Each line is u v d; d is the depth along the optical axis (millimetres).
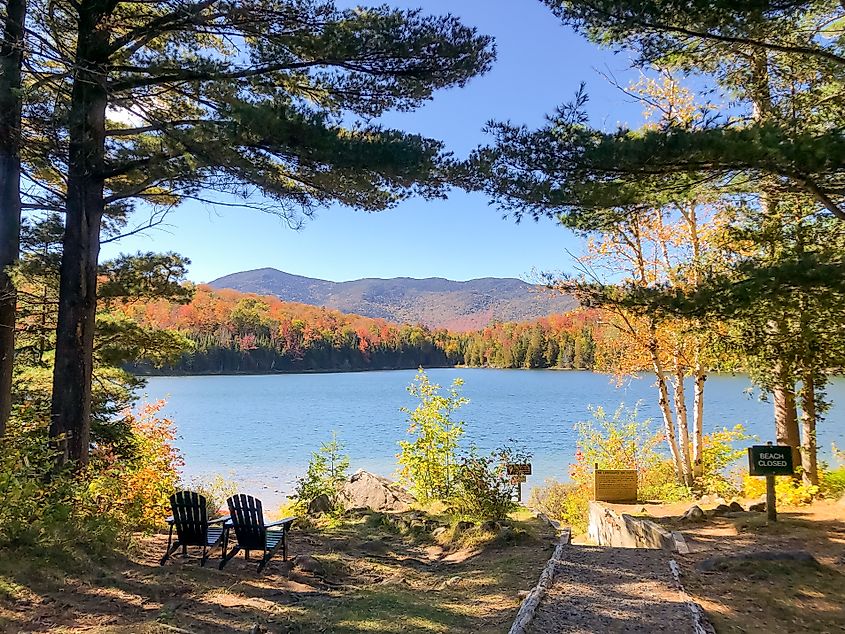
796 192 7000
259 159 7828
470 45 8102
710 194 7543
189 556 6754
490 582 6316
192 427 38688
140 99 8555
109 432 10477
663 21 6395
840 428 29531
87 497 7109
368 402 55375
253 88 7922
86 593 4957
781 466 8289
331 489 11570
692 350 13828
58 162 9297
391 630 4715
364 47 7883
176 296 10594
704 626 4590
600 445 17531
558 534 8938
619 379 16203
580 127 6406
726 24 6176
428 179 7438
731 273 7250
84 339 8492
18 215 8406
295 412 47031
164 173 7762
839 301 6141
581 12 6543
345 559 7246
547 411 45750
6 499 5711
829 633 4480
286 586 5914
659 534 8281
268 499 19594
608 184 6496
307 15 8039
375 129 8164
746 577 5883
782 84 8688
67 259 8469
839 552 6703
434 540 8695
